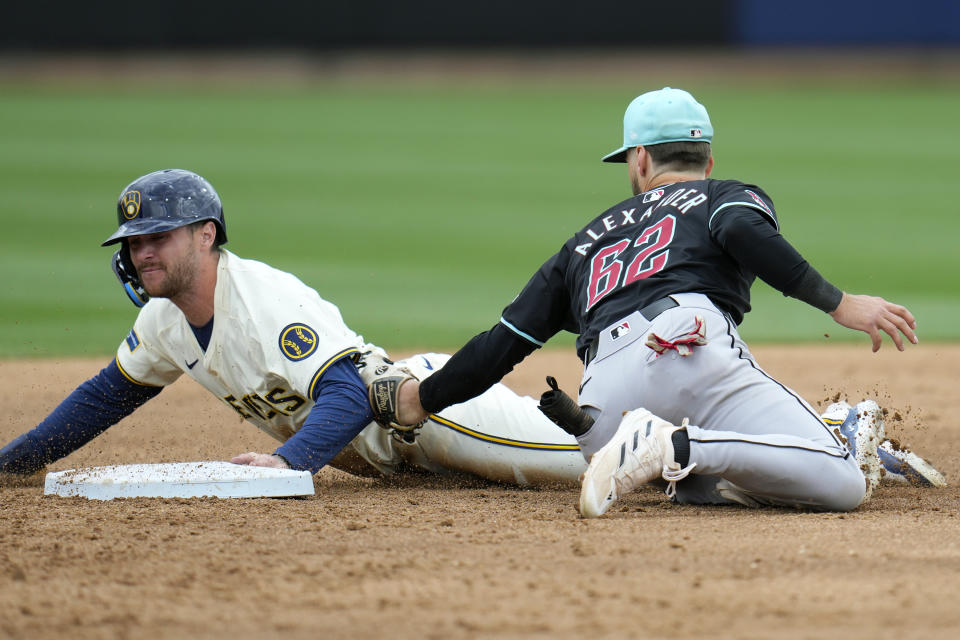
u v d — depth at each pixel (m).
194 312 12.97
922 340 27.95
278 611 8.35
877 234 45.31
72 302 31.22
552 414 11.57
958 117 87.88
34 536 10.60
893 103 95.88
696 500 12.19
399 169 64.62
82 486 12.40
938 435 18.20
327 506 12.13
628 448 10.99
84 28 104.62
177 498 12.34
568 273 12.45
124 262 13.49
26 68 105.56
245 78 109.75
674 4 108.00
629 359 11.57
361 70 111.94
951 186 59.31
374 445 14.12
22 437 14.07
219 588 8.91
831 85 107.56
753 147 73.00
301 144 73.56
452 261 39.44
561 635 7.79
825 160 67.94
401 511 11.91
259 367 12.94
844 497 11.37
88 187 54.72
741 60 111.31
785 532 10.48
